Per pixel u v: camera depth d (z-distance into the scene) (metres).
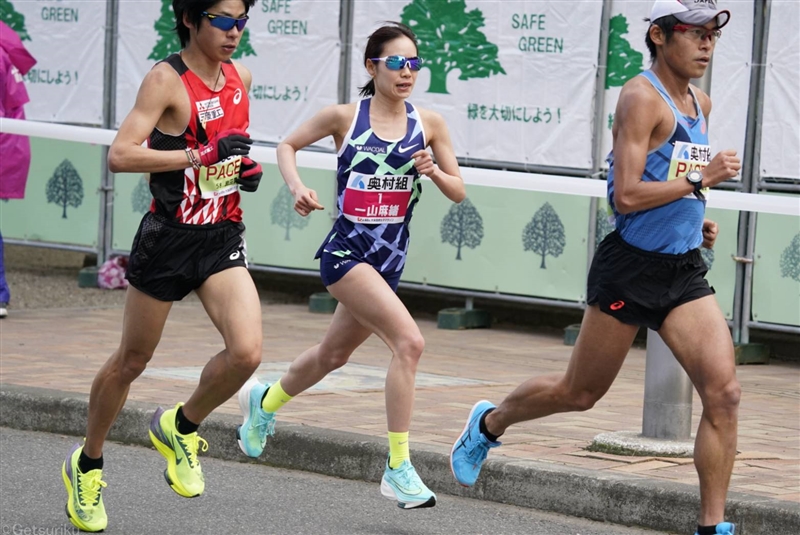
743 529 13.69
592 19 26.58
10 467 16.64
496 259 27.97
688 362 12.70
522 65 27.48
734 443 12.45
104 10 33.12
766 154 24.98
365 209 14.59
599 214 26.59
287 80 30.58
